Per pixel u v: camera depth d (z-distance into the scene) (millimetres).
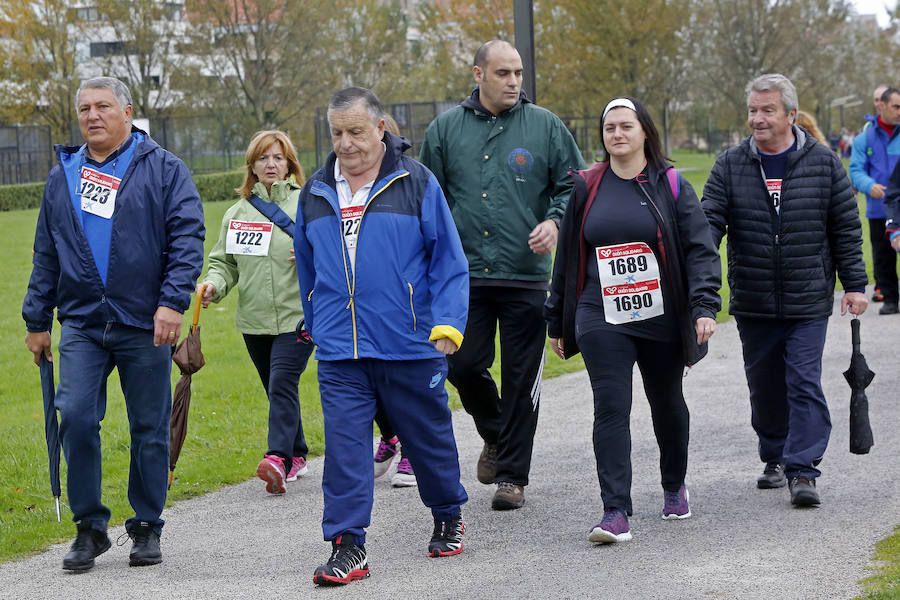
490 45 6891
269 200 7598
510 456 6730
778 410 6871
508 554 5789
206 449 8750
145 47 52594
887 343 11492
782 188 6691
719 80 61125
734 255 6867
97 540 5961
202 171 51188
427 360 5633
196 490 7527
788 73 59312
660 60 53344
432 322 5641
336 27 54375
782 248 6691
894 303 13344
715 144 77312
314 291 5672
